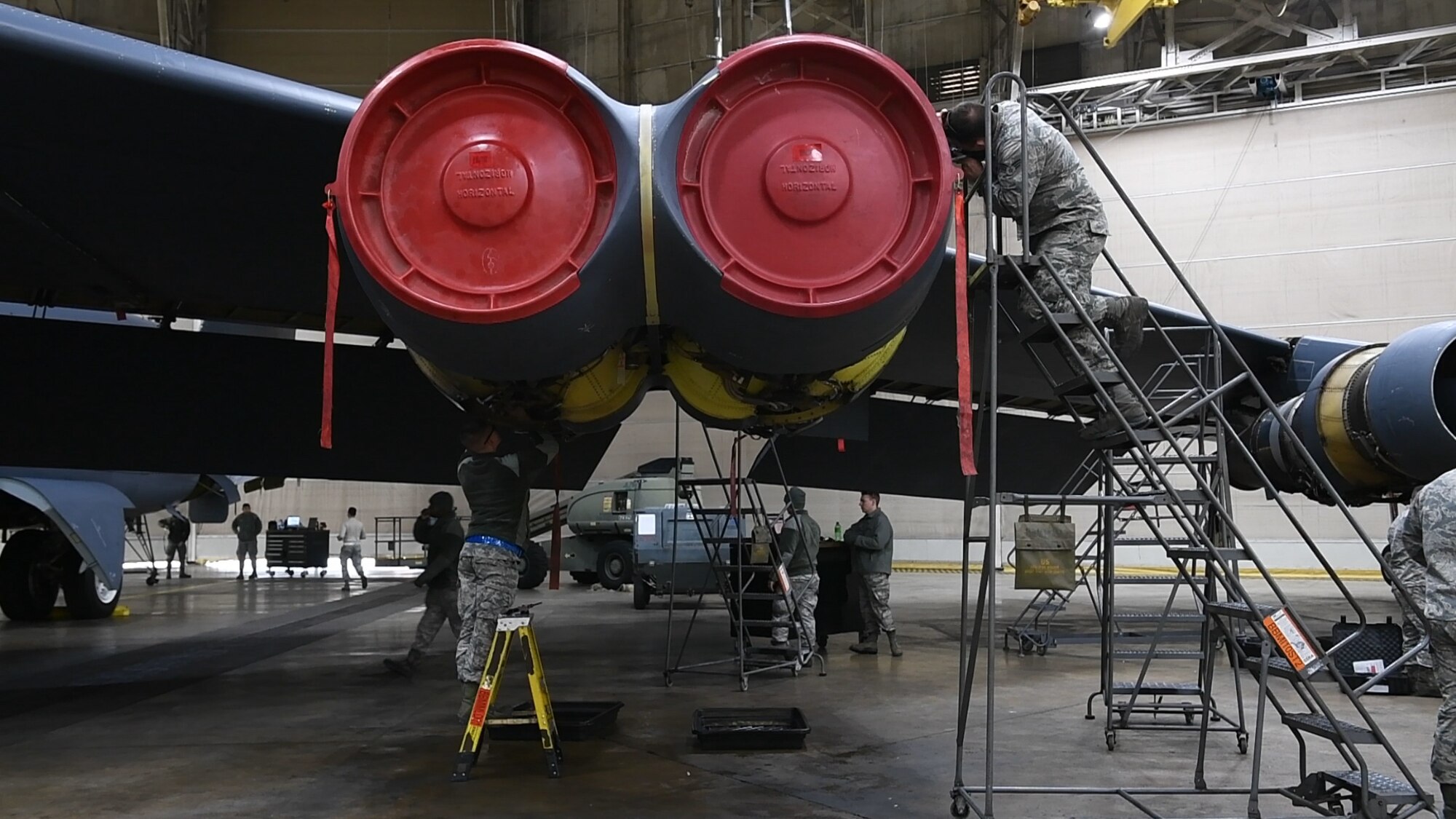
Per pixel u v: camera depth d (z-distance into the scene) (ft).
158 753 18.30
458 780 16.15
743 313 11.85
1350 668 24.41
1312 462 14.75
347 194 11.44
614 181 11.71
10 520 42.57
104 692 25.05
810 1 83.25
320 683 26.32
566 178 11.82
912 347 24.90
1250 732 20.01
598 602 53.52
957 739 14.17
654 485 58.08
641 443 87.86
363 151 11.73
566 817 14.12
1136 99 77.97
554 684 26.07
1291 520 14.90
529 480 18.81
